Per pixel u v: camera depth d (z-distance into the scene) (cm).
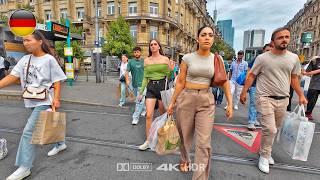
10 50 1030
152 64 338
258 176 270
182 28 3966
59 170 278
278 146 364
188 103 232
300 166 296
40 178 259
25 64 251
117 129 447
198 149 228
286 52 268
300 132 266
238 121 521
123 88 657
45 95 251
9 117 525
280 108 277
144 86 350
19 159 255
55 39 1170
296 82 281
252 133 430
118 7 3197
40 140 244
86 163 298
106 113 588
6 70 991
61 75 265
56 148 325
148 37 3144
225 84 232
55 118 258
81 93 915
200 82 228
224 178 263
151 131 263
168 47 3344
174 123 249
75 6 3388
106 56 2870
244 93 305
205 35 217
